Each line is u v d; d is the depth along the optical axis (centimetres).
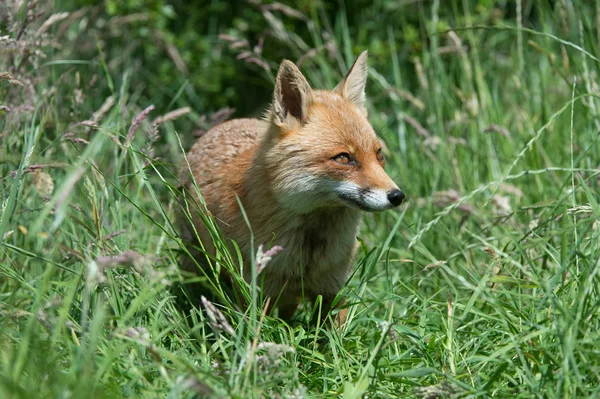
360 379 689
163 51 1792
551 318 769
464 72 1512
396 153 1440
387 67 1742
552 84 1573
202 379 640
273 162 932
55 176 1113
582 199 1121
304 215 939
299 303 1080
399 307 968
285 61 955
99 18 1627
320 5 1641
